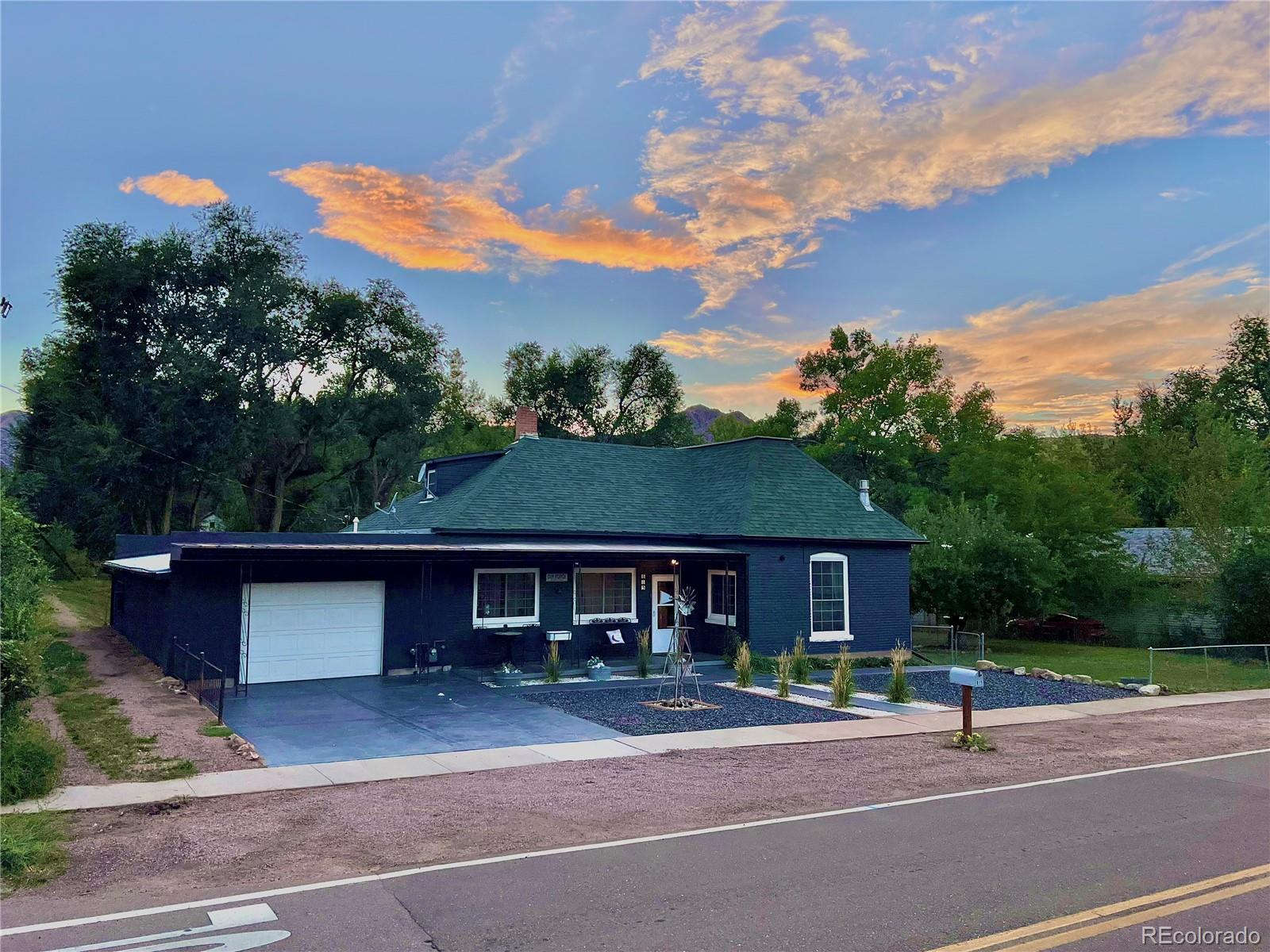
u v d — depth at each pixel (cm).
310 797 963
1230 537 3161
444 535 2191
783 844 807
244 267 4475
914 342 5497
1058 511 3459
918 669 2338
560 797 979
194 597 1762
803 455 2791
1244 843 818
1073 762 1217
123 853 764
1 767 926
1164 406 6950
